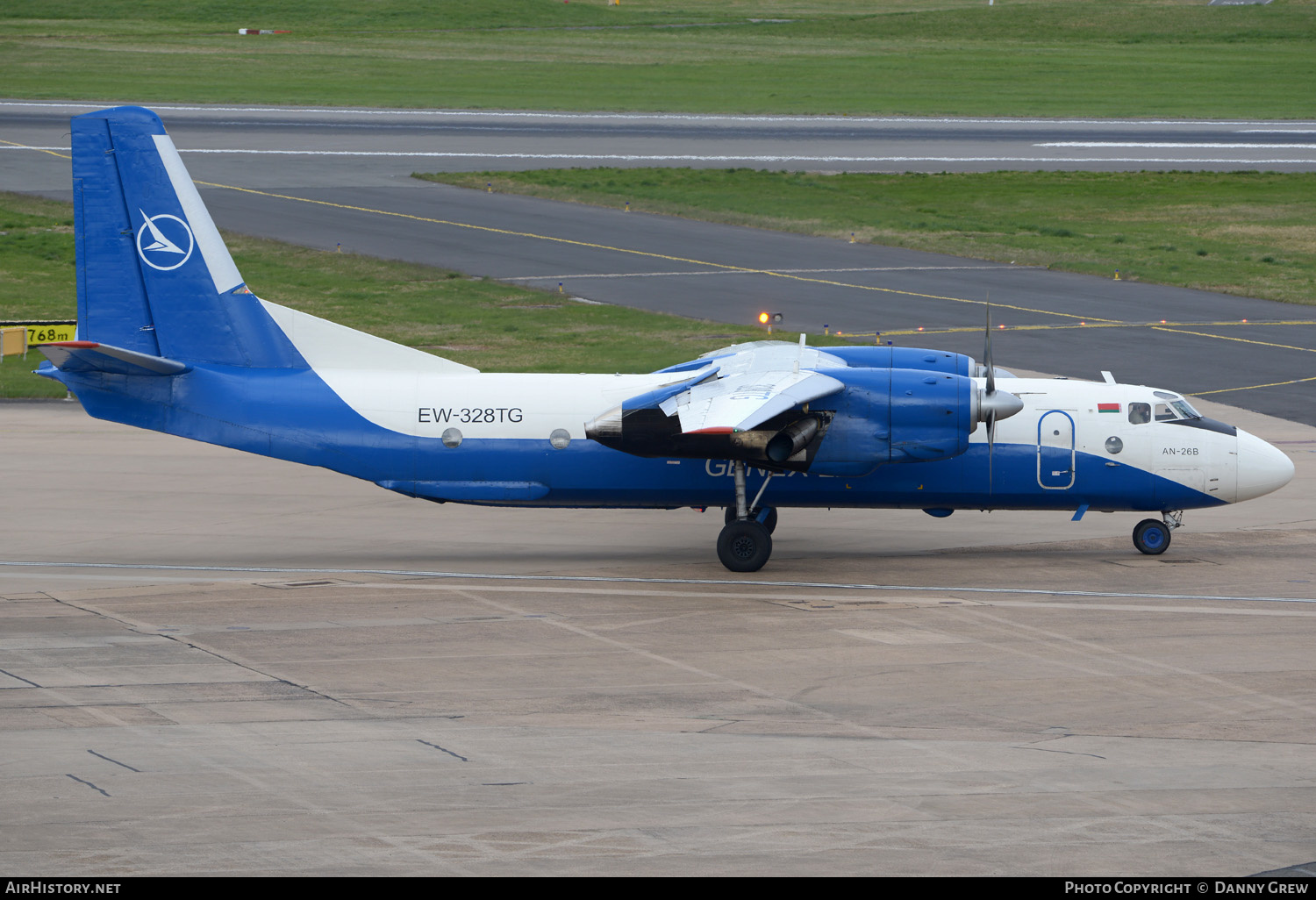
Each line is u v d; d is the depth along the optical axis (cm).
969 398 9069
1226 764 5741
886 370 9156
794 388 8612
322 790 5362
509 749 5844
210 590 8625
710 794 5375
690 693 6638
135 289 9575
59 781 5412
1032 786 5484
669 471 9556
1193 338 18325
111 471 12569
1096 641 7575
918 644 7512
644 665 7094
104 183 9494
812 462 9175
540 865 4716
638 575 9181
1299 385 15788
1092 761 5756
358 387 9581
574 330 18438
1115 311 19975
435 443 9531
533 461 9538
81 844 4844
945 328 18612
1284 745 5981
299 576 9062
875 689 6712
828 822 5119
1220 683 6838
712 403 8544
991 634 7712
